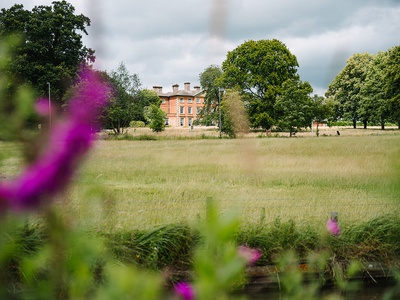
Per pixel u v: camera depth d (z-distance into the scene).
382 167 12.27
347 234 6.30
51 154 0.58
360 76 57.38
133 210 7.39
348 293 4.91
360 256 5.91
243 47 54.94
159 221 6.60
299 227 6.43
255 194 10.35
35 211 0.57
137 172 15.14
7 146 0.58
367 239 6.16
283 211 7.82
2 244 0.65
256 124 52.97
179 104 117.44
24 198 0.55
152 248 5.48
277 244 5.80
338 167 15.77
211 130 62.69
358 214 7.41
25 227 3.07
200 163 18.28
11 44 0.71
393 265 5.78
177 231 5.76
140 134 49.91
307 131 55.09
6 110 0.61
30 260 0.72
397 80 50.16
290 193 10.61
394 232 6.20
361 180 11.98
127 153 22.34
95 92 0.61
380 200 8.32
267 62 53.16
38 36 44.31
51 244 0.65
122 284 0.61
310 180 12.95
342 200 8.98
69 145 0.59
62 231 0.63
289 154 21.30
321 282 4.81
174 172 15.37
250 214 7.21
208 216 0.63
